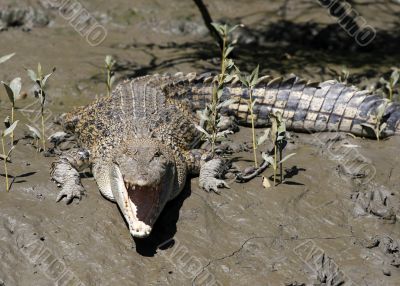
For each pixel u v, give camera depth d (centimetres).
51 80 1569
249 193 1086
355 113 1330
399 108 1316
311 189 1109
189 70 1692
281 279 921
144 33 1962
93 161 1124
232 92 1391
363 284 930
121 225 988
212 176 1115
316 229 1022
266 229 1009
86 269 907
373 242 992
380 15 2078
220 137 1188
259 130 1391
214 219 1023
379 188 1120
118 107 1239
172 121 1225
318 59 1850
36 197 1034
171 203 1055
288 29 2006
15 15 1930
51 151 1203
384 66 1795
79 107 1354
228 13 2080
